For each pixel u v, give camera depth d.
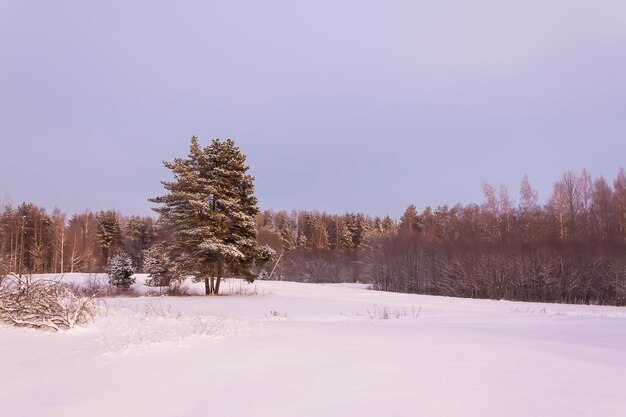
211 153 42.00
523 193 61.97
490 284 52.62
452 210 85.25
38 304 11.59
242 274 42.31
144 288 46.94
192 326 11.62
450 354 7.90
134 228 103.44
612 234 51.47
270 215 132.88
